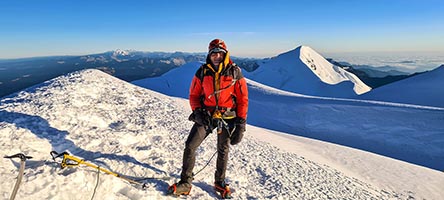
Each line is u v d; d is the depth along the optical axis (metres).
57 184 3.23
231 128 3.83
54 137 4.96
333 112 39.12
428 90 89.69
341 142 31.08
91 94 10.30
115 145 5.29
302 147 12.88
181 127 8.87
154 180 4.17
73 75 13.48
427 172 10.98
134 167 4.38
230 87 3.67
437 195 8.37
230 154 7.11
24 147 4.25
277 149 9.52
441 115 33.78
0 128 4.72
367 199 6.45
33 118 5.74
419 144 28.69
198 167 5.29
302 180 6.35
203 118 3.74
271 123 38.28
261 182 5.62
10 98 7.97
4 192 2.89
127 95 12.21
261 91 59.41
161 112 10.76
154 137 6.76
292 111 41.72
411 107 37.75
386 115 35.94
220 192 4.27
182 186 3.86
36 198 2.96
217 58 3.66
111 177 3.69
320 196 5.62
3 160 3.56
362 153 13.23
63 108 7.04
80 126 5.94
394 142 29.77
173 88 94.56
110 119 7.58
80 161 3.67
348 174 8.81
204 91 3.75
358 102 43.00
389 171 10.35
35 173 3.33
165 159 5.18
